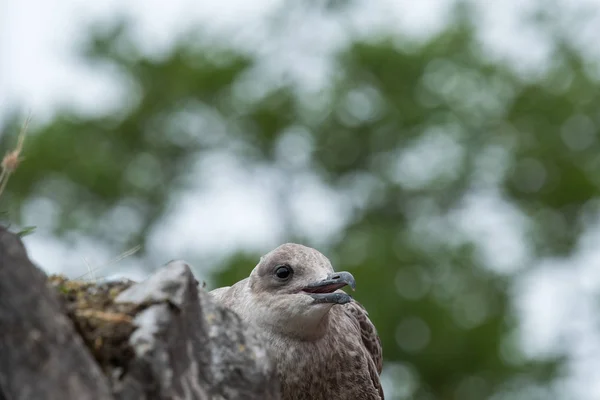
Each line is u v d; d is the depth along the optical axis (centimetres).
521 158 2488
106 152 2547
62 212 2406
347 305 784
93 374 400
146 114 2609
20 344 390
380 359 796
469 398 2148
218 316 455
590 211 2506
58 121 2538
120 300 436
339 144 2564
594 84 2614
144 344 415
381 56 2534
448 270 2303
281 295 696
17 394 386
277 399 455
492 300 2302
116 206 2506
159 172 2612
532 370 2208
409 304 2161
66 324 404
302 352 691
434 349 2122
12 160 538
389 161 2541
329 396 702
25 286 397
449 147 2519
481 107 2573
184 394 420
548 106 2556
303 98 2619
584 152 2552
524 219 2478
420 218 2491
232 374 443
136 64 2619
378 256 2258
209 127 2602
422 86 2566
